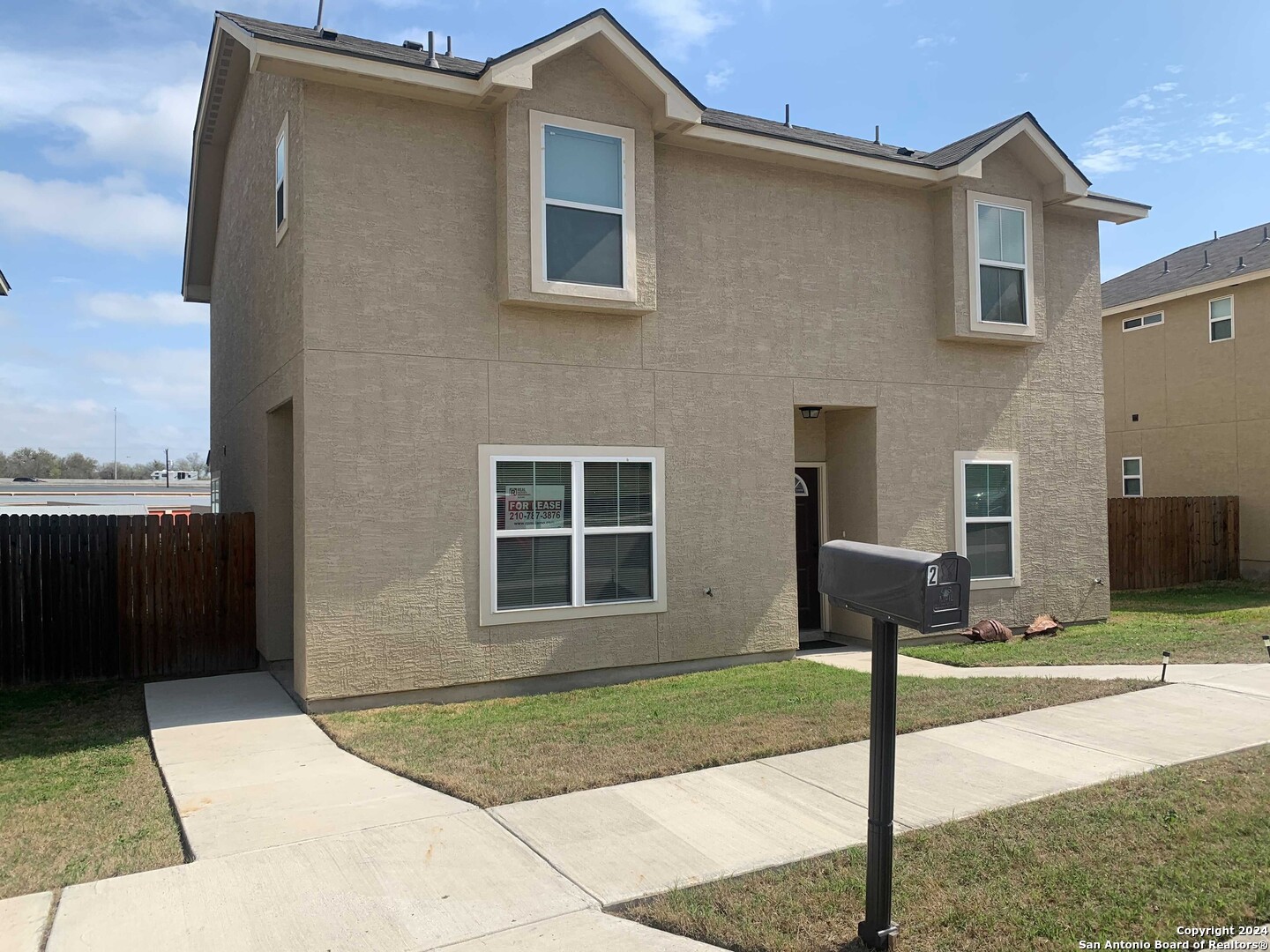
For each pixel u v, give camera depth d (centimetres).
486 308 882
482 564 869
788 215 1062
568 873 448
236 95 1201
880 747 379
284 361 897
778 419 1045
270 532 1011
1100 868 445
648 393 965
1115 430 2189
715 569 998
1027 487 1230
